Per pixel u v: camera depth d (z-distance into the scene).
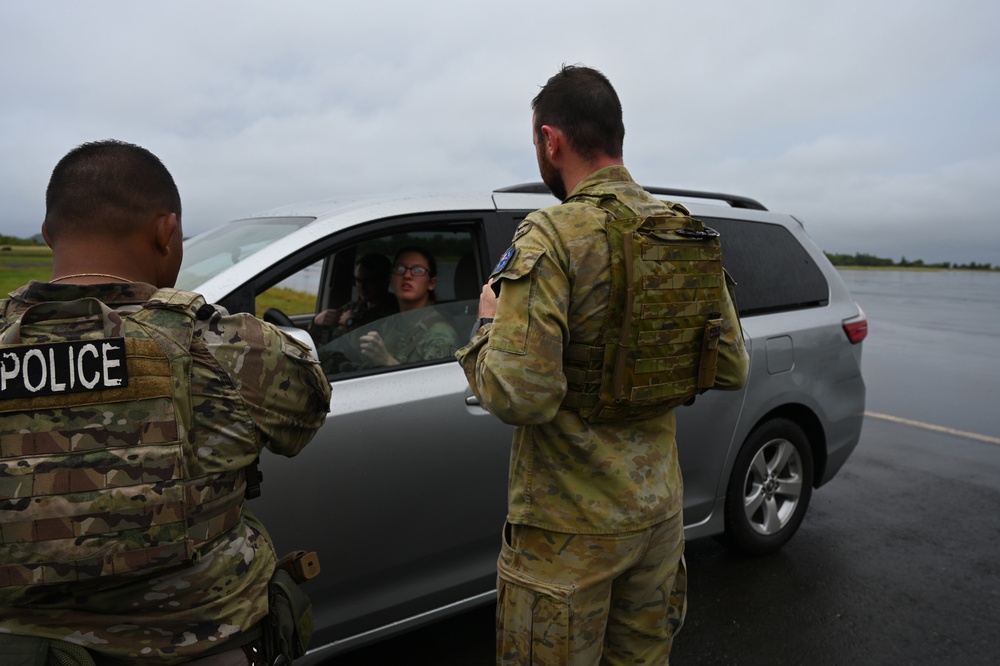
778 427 3.25
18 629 1.02
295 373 1.23
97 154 1.16
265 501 1.98
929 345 10.31
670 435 1.69
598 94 1.60
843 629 2.78
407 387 2.26
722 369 1.77
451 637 2.73
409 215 2.41
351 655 2.61
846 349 3.51
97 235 1.14
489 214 2.60
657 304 1.49
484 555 2.44
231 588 1.13
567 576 1.52
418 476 2.24
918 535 3.66
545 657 1.52
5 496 0.98
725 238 3.18
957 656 2.61
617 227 1.48
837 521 3.84
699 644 2.67
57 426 1.00
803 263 3.50
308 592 2.08
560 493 1.54
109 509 1.00
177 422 1.05
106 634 1.04
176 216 1.24
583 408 1.50
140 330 1.05
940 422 5.98
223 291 2.07
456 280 2.55
